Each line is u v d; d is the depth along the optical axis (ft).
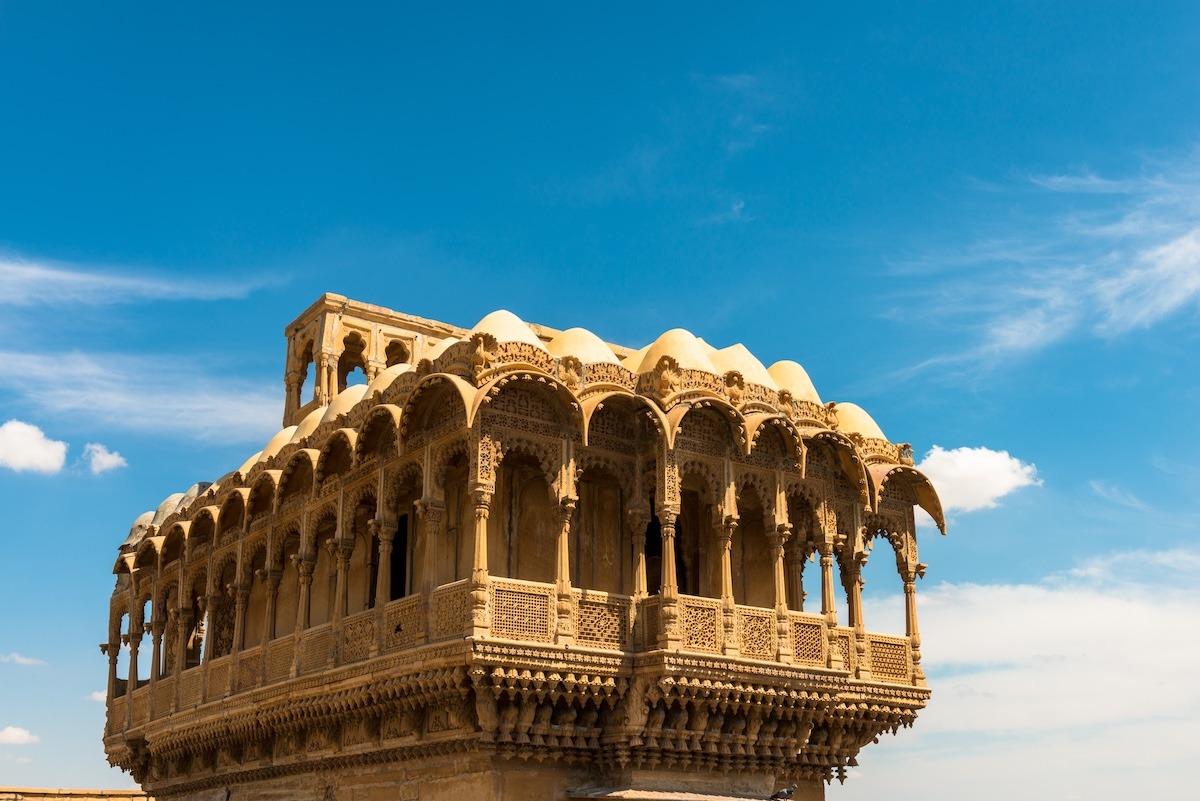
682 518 110.22
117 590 158.71
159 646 141.38
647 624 95.20
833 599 105.09
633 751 94.12
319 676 103.09
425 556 94.53
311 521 112.68
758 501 112.88
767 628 99.14
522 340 95.86
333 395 143.23
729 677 94.99
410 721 96.89
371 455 104.17
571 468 94.94
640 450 99.40
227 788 128.47
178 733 129.80
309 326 148.97
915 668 111.96
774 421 102.27
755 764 100.83
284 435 125.08
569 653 90.63
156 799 146.82
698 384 100.83
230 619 139.23
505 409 92.94
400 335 150.00
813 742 106.52
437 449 95.81
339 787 108.78
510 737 90.68
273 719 111.45
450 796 94.58
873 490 110.93
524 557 101.14
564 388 94.22
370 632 98.84
